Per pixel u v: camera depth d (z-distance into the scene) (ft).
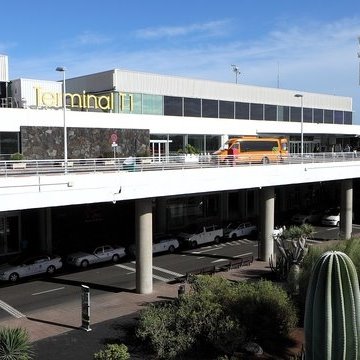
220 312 63.52
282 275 98.07
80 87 178.70
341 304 40.14
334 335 40.37
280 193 208.03
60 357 63.10
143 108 173.47
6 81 150.71
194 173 98.37
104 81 169.27
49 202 77.92
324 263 41.29
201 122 177.88
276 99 221.46
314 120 243.60
